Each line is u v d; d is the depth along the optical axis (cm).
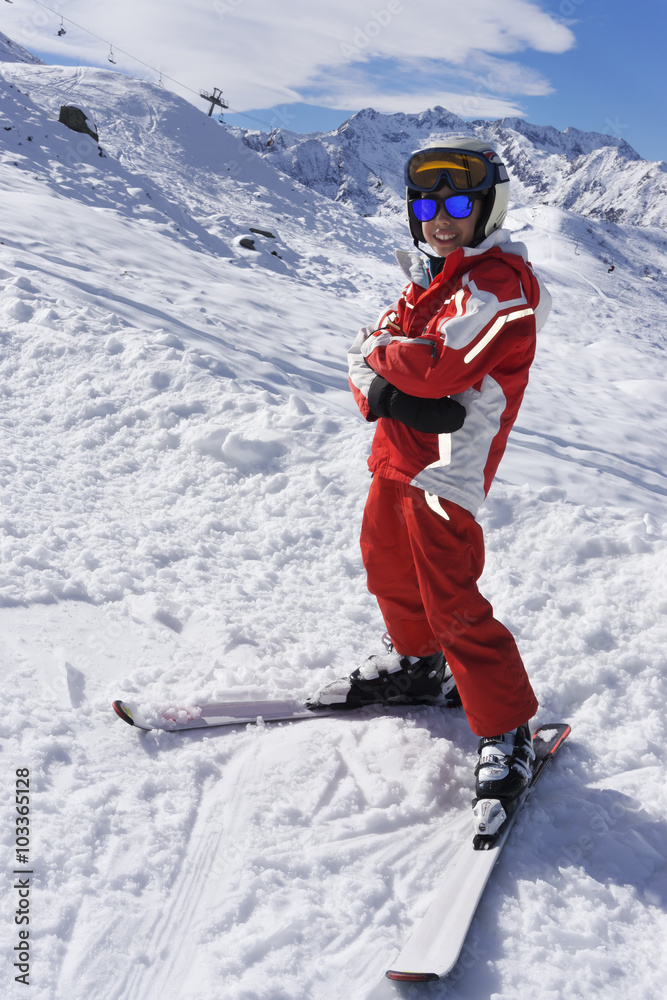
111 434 357
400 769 171
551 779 176
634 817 163
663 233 10275
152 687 190
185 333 535
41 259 673
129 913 124
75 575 239
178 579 256
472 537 160
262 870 138
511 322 149
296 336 782
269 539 293
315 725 187
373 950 123
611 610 254
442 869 144
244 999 111
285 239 2088
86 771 156
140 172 2058
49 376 398
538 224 8662
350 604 257
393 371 145
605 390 1127
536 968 123
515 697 158
